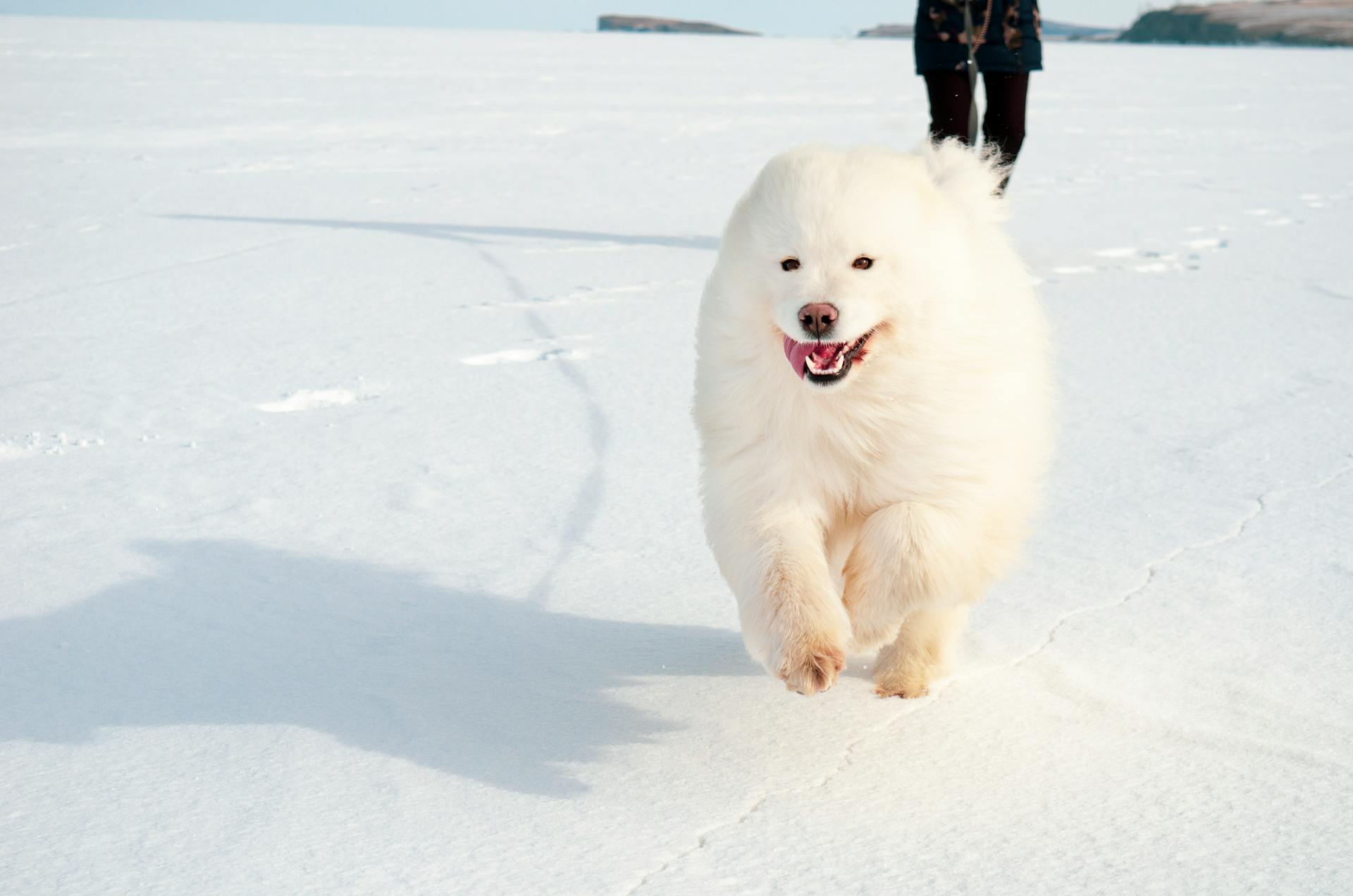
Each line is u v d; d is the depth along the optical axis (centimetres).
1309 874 217
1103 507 420
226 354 631
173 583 365
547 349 643
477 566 381
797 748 271
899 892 213
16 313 720
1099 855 225
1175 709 284
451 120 2011
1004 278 296
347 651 321
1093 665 308
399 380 588
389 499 439
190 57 3747
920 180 286
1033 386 303
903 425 278
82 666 312
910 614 298
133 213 1090
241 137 1712
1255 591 349
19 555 386
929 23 723
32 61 3278
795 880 217
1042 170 1467
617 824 237
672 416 532
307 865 222
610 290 788
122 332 675
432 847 228
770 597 263
